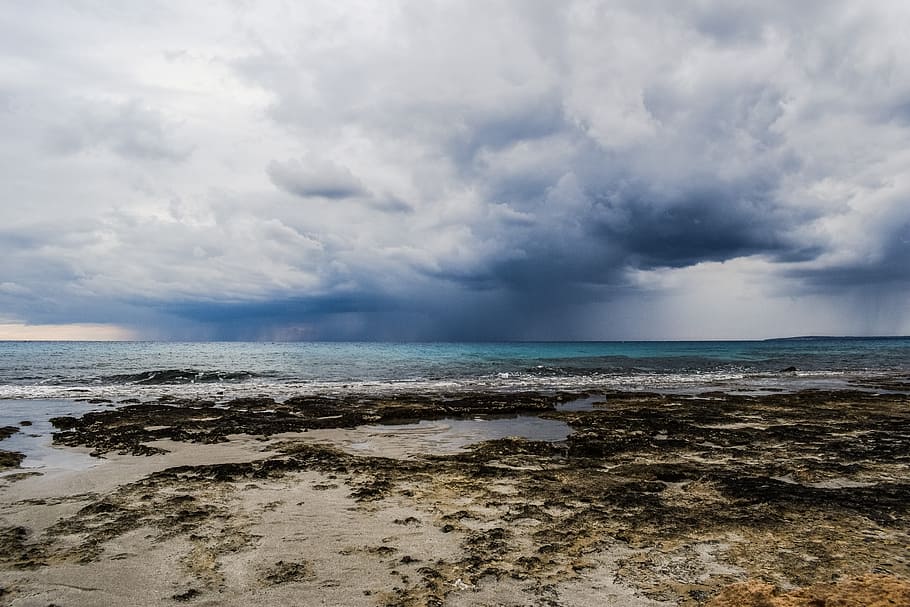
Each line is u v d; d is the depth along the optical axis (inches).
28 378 1192.8
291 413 684.7
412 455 428.8
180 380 1196.5
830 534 238.2
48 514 272.8
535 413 682.8
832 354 2549.2
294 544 231.8
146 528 251.9
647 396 874.1
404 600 181.3
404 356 2320.4
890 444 461.1
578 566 207.3
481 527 252.7
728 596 159.0
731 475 353.1
